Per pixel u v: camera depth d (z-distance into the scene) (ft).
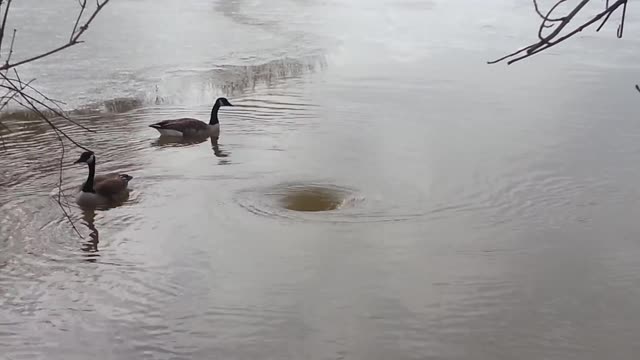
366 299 28.17
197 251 32.17
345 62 78.79
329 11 123.54
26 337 25.29
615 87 67.46
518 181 41.55
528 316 27.04
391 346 25.02
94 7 114.93
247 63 76.95
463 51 86.89
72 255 31.68
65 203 37.50
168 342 25.18
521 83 69.15
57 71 69.41
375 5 134.41
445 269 30.66
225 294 28.45
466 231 34.63
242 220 35.60
